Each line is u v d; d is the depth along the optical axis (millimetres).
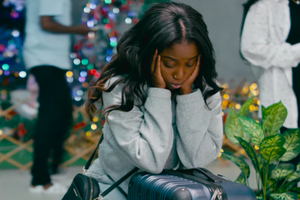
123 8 5176
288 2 3523
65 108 3891
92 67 5238
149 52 1686
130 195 1760
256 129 2182
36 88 5125
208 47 1703
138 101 1772
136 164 1726
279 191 2318
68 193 1813
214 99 1857
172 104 1838
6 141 5293
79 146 5020
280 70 3551
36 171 3805
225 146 5270
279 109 2232
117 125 1746
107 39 5199
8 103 5297
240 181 2316
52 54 3686
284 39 3516
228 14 5355
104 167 1866
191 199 1518
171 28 1636
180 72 1690
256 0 3516
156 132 1709
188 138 1755
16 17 5695
